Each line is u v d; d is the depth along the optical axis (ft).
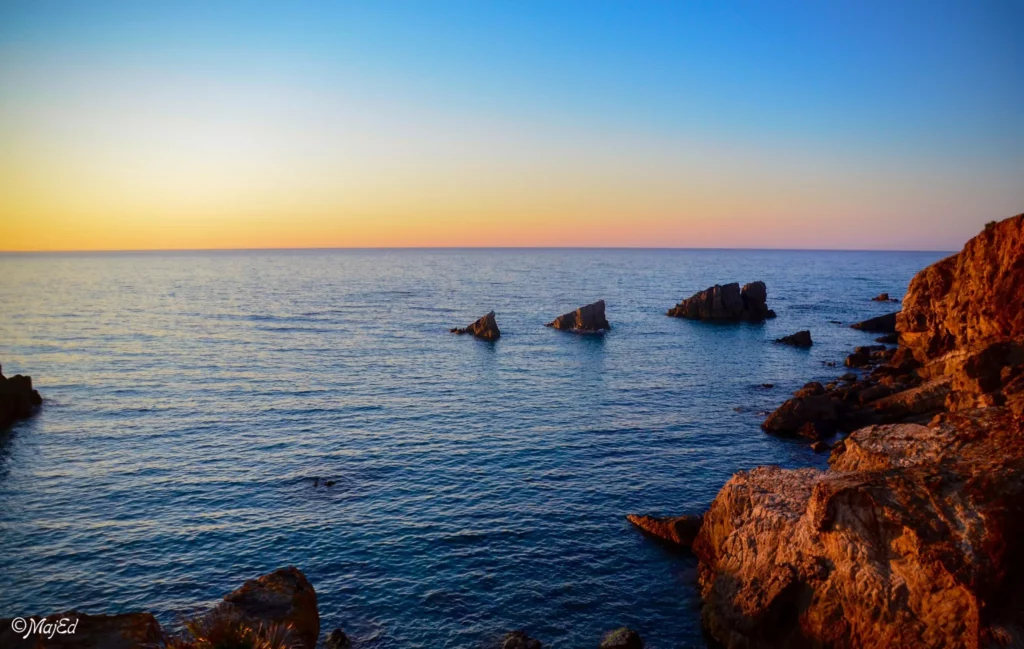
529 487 128.16
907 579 63.26
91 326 357.20
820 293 599.16
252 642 45.85
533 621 86.02
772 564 78.89
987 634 56.70
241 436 159.33
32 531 108.99
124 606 88.17
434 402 194.80
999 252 147.02
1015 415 76.13
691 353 284.82
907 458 77.20
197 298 537.65
